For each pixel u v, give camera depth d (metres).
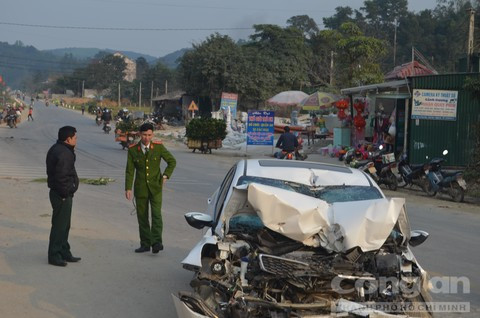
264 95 56.44
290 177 6.63
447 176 16.61
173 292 7.26
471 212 14.52
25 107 103.81
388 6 109.38
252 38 64.31
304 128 37.19
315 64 62.91
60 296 6.98
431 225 12.46
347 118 29.58
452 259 9.38
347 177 6.73
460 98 20.84
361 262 5.46
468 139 20.77
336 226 5.54
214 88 56.97
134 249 9.38
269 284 5.28
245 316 5.00
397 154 24.19
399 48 89.50
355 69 39.84
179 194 15.44
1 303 6.63
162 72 128.25
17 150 27.52
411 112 21.08
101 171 20.36
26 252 8.92
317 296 5.20
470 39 28.55
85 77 176.12
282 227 5.55
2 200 13.24
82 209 12.70
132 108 106.75
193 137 31.69
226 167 24.38
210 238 5.82
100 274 7.95
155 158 9.04
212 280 5.41
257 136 30.61
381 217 5.45
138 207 9.09
